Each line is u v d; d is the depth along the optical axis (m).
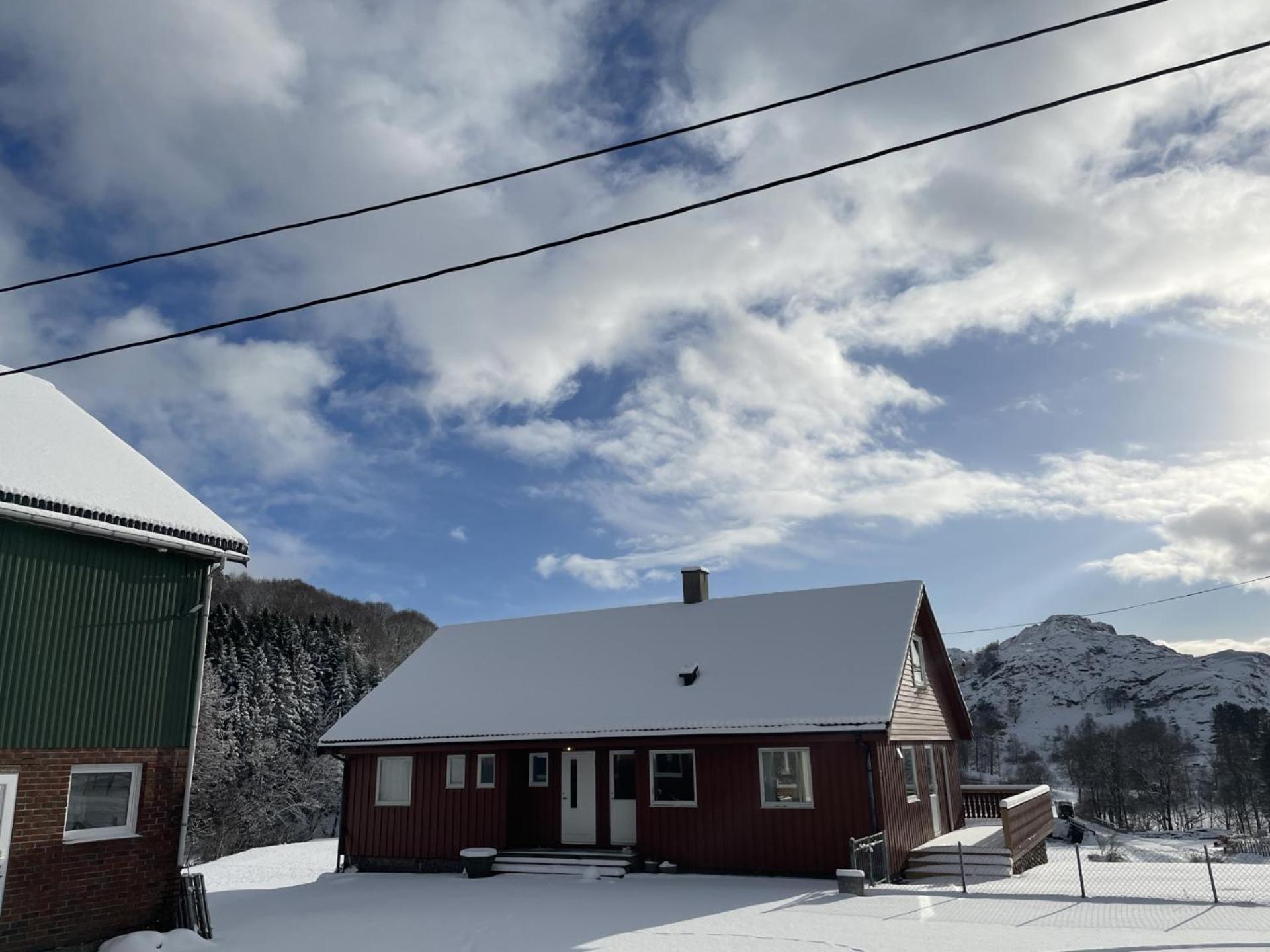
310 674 66.75
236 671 58.59
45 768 11.27
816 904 14.13
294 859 24.48
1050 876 17.53
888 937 11.46
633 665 21.28
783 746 17.84
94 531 11.98
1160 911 13.01
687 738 18.27
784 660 19.53
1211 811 97.00
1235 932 11.28
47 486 11.79
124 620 12.45
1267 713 147.75
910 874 17.80
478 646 24.69
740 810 18.03
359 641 83.00
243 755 52.84
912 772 19.80
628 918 13.53
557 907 14.76
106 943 11.59
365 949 11.95
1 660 10.97
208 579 13.70
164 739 12.74
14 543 11.33
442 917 14.23
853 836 16.89
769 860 17.53
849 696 17.56
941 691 23.39
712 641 21.27
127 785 12.36
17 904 10.79
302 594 109.44
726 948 11.12
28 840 10.98
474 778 20.56
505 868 19.19
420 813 20.95
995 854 17.64
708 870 18.05
